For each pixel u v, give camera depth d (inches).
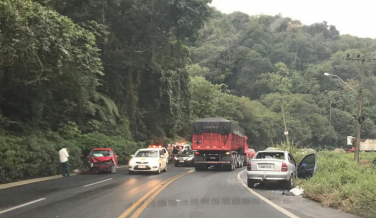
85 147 1055.6
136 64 1393.9
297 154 1049.5
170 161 1470.2
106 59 1353.3
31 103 980.6
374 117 3722.9
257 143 2886.3
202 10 1192.2
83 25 997.8
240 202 420.5
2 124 857.5
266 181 557.0
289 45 5137.8
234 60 4638.3
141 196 466.0
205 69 4192.9
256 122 2859.3
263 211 362.3
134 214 344.5
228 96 2696.9
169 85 1754.4
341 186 437.4
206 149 1005.2
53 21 651.5
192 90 2367.1
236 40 5009.8
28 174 729.0
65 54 666.8
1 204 402.9
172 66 1608.0
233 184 626.8
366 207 350.9
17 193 495.8
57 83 927.0
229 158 1002.7
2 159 638.5
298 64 4933.6
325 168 625.6
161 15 1237.1
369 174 504.4
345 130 3570.4
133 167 840.3
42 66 689.0
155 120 1802.4
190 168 1126.4
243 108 2753.4
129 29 1306.6
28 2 616.1
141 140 1646.2
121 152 1248.8
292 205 402.0
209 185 607.2
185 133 2202.3
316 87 4035.4
